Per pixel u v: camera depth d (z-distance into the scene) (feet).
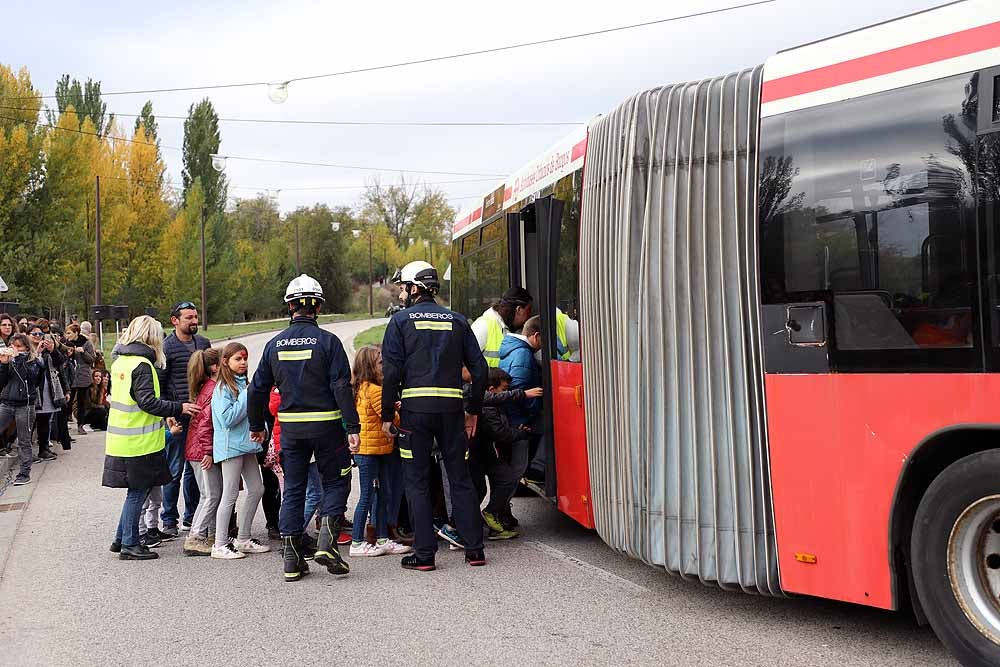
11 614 19.43
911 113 14.69
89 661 16.46
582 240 21.50
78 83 211.00
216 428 23.72
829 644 16.08
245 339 170.09
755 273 16.61
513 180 32.50
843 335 15.29
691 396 17.61
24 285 132.46
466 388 24.56
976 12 14.19
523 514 29.19
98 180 137.39
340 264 315.78
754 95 16.96
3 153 127.54
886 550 14.84
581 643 16.56
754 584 16.78
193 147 247.29
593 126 21.44
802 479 15.84
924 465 14.94
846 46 15.66
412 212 323.37
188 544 24.45
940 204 14.26
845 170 15.40
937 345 14.21
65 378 45.37
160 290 192.54
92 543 26.08
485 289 38.55
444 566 22.63
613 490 19.92
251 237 325.42
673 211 18.02
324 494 21.97
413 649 16.56
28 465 36.83
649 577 20.97
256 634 17.69
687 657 15.67
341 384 21.57
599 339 20.34
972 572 14.06
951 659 15.21
